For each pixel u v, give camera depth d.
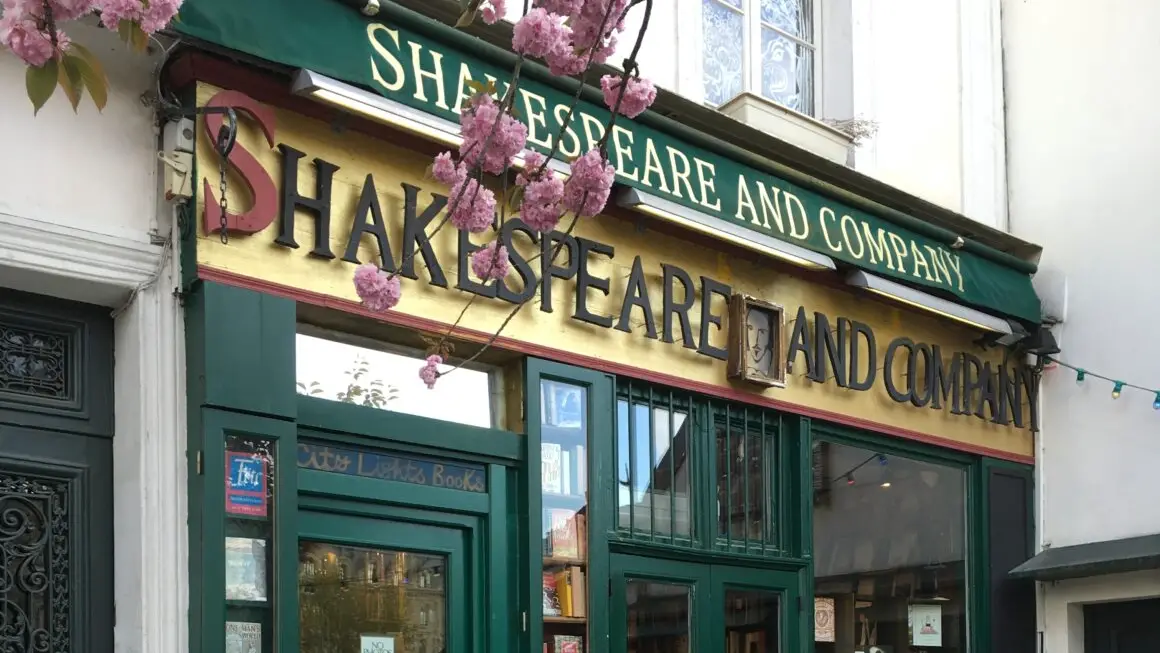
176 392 4.36
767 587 6.26
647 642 5.70
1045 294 7.88
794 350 6.44
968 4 8.20
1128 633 7.34
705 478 6.07
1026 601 7.58
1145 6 7.64
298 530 4.66
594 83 5.57
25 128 4.15
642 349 5.80
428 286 5.02
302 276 4.64
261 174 4.52
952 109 8.00
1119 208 7.63
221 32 4.29
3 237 4.06
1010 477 7.66
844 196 6.61
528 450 5.31
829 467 6.72
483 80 4.79
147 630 4.18
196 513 4.25
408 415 4.99
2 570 4.12
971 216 7.92
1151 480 7.30
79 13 2.88
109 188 4.31
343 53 4.62
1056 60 8.04
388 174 4.97
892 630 6.91
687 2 6.61
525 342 5.32
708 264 6.15
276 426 4.46
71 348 4.39
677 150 5.82
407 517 4.99
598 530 5.51
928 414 7.22
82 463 4.35
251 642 4.34
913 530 7.14
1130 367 7.47
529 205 3.72
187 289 4.40
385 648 4.91
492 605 5.18
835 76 7.64
